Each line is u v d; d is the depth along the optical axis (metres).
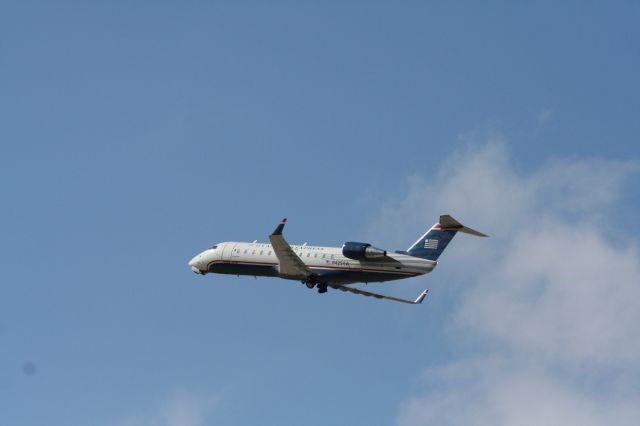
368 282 192.88
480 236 185.00
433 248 187.88
